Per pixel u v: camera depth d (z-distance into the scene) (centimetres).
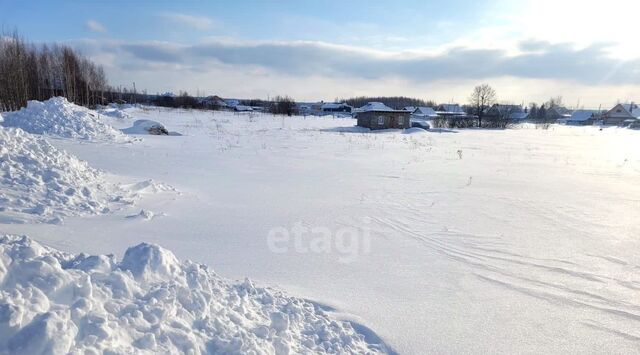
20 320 239
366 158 1864
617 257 650
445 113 8481
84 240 591
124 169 1251
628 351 397
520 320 449
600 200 1071
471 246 692
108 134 1934
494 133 4506
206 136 2544
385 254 640
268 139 2573
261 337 344
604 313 470
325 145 2373
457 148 2523
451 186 1230
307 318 411
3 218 631
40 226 624
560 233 775
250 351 310
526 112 10700
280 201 962
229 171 1355
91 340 250
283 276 538
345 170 1488
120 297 308
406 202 1002
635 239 743
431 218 862
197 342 301
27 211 678
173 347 286
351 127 4306
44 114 1914
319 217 838
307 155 1889
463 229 789
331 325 409
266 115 6003
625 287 541
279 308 416
